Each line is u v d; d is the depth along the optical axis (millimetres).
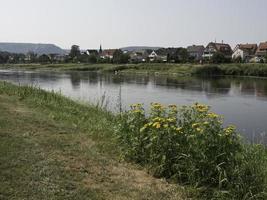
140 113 6137
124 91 31594
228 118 18656
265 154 6727
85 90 31484
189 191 4645
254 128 15805
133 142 5828
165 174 5207
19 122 8102
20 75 56250
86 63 96875
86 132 7727
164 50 112125
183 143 5191
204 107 5645
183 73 62844
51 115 9352
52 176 4918
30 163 5324
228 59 76000
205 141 4887
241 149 5148
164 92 31672
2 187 4441
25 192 4371
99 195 4461
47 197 4285
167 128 5301
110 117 10125
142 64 76750
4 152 5711
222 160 4832
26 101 11852
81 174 5102
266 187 4609
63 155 5887
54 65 93562
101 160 5781
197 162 4883
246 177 4637
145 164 5547
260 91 34125
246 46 99125
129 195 4523
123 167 5535
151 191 4664
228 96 29500
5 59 119812
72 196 4371
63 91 29609
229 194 4477
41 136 7008
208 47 102250
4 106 10305
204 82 44969
